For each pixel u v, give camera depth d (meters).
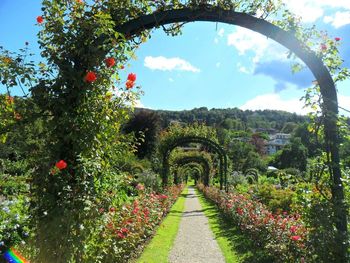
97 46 3.36
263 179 23.42
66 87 3.23
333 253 3.56
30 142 3.25
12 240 4.30
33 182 3.17
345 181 3.88
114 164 3.58
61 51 3.33
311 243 3.69
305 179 4.19
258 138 59.19
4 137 3.23
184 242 7.69
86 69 3.33
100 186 3.37
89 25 3.30
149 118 35.59
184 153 22.61
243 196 11.00
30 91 3.19
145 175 14.94
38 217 3.13
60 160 3.12
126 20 3.77
